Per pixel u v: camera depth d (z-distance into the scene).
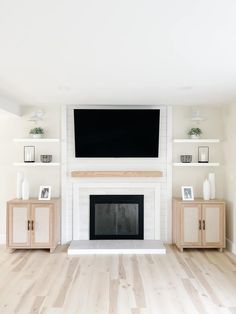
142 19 2.07
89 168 5.42
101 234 5.48
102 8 1.91
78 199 5.44
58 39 2.43
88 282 3.80
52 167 5.43
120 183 5.43
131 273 4.10
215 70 3.27
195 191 5.47
